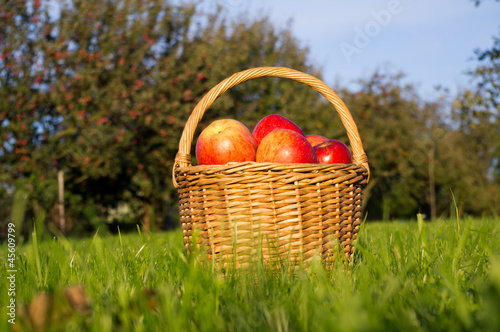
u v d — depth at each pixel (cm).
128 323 85
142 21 964
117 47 919
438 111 1580
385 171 1512
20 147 814
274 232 146
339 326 69
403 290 104
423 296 100
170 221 1251
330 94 184
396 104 1505
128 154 930
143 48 926
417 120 1562
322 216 150
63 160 864
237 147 167
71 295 89
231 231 146
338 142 181
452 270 123
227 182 146
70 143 842
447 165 1653
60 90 833
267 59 1206
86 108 858
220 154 166
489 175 1686
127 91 892
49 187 777
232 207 147
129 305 95
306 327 82
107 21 929
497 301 67
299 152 160
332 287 114
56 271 145
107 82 908
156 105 905
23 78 828
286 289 115
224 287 113
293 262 141
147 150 960
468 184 1622
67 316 86
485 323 70
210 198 149
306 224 147
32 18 857
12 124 795
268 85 1186
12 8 849
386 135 1472
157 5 975
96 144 835
